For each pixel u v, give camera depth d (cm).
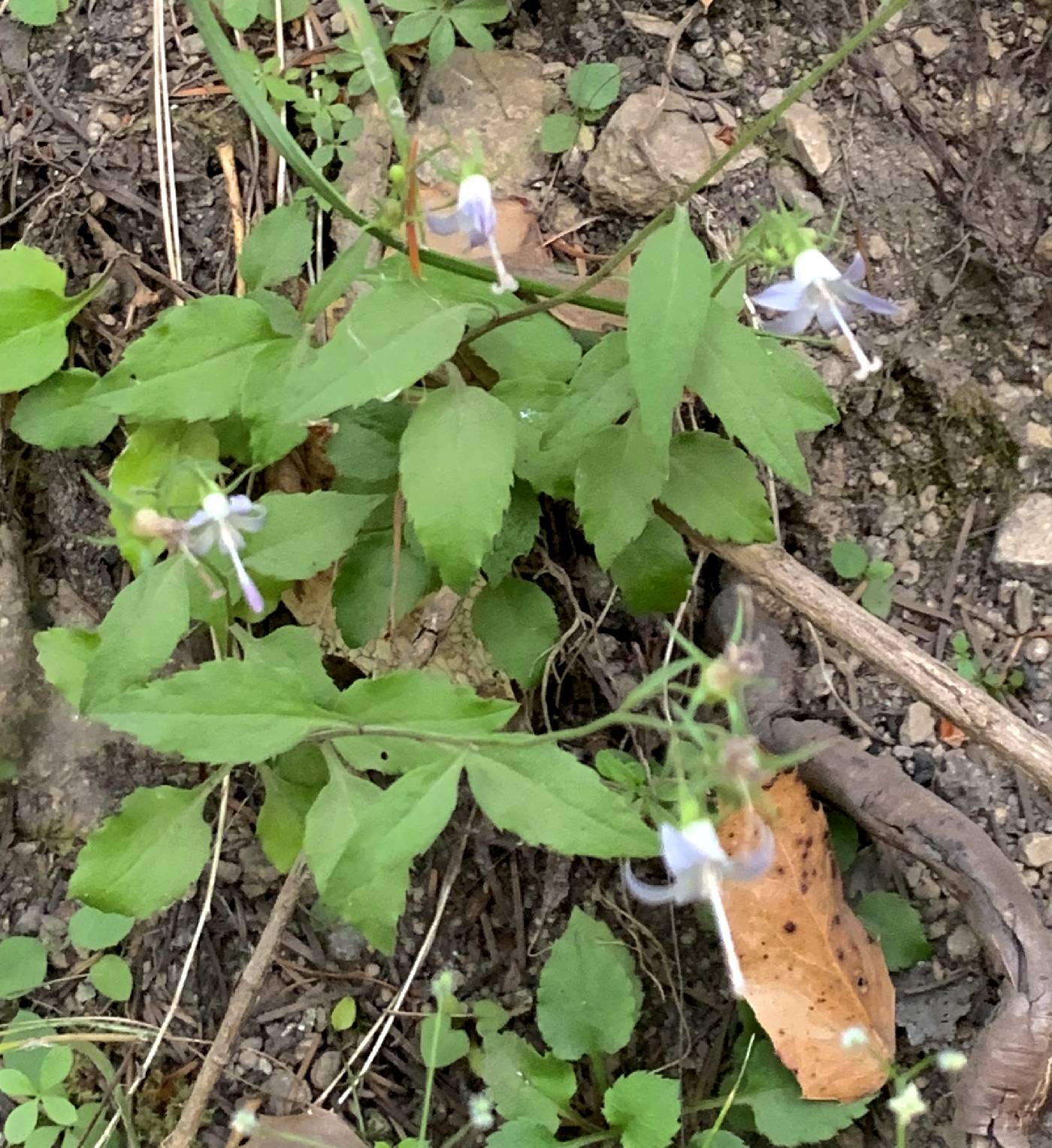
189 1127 20
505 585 21
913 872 21
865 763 21
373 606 20
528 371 19
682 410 21
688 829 15
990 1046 19
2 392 21
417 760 18
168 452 20
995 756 21
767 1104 20
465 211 16
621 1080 20
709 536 19
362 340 16
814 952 20
